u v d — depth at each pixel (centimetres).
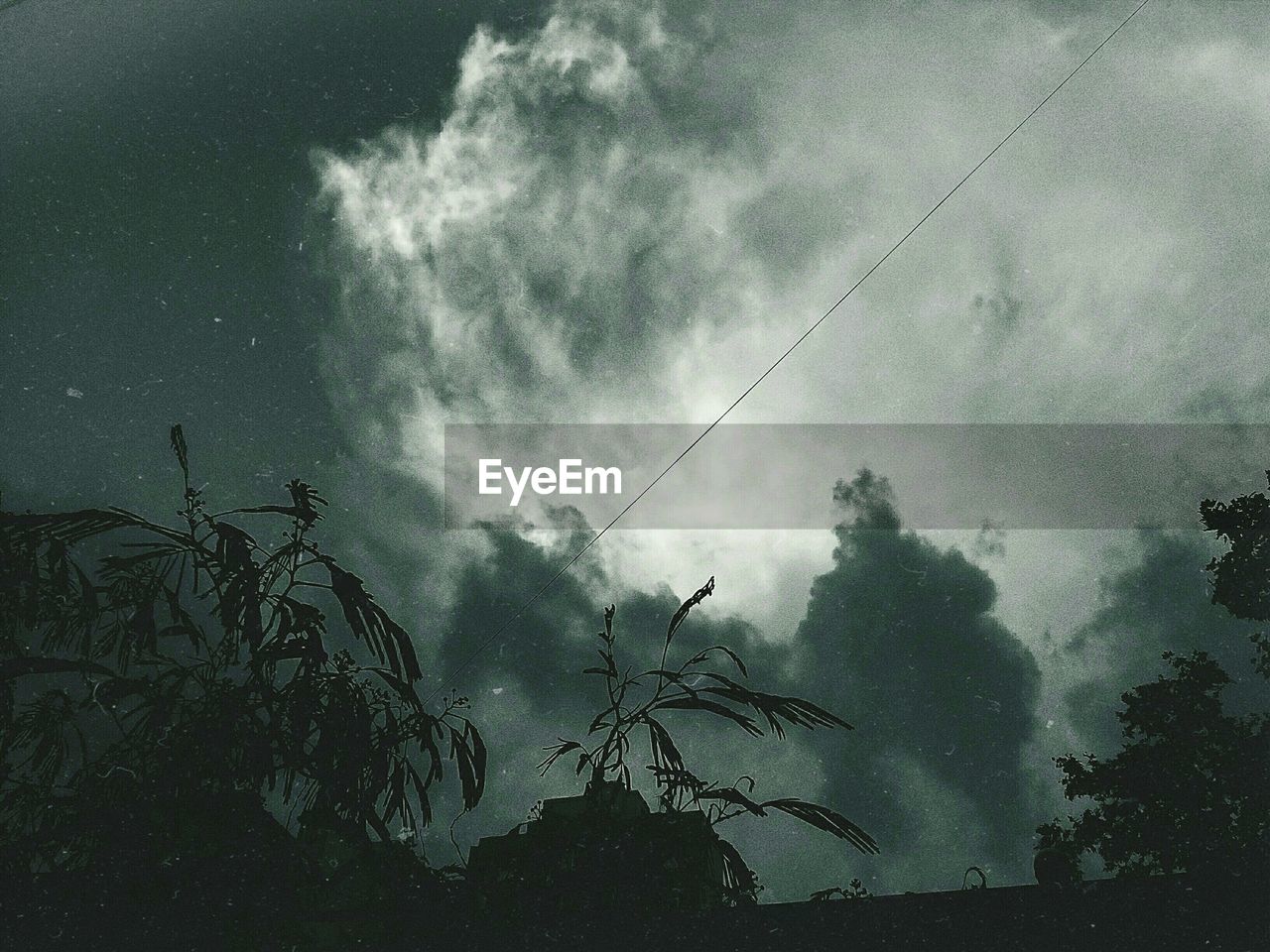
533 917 150
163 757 160
